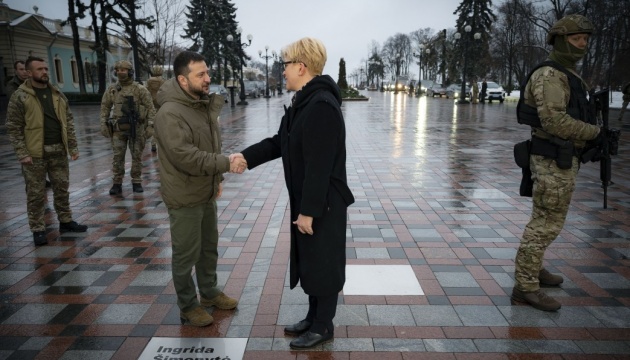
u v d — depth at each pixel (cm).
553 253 385
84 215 508
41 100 407
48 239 431
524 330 267
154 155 948
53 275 350
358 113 2277
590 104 278
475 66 4544
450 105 3008
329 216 230
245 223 477
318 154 215
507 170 761
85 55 4172
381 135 1295
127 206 545
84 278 344
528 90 279
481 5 4559
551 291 316
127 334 266
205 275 290
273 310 293
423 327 271
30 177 409
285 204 552
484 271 351
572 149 267
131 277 346
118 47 4334
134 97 595
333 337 260
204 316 274
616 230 441
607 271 348
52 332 269
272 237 433
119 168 600
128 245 414
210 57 4528
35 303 305
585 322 275
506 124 1617
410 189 625
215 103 270
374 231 447
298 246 241
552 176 273
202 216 266
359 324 275
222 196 593
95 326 275
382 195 591
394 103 3441
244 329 271
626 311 288
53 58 3678
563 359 238
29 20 3269
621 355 241
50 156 426
